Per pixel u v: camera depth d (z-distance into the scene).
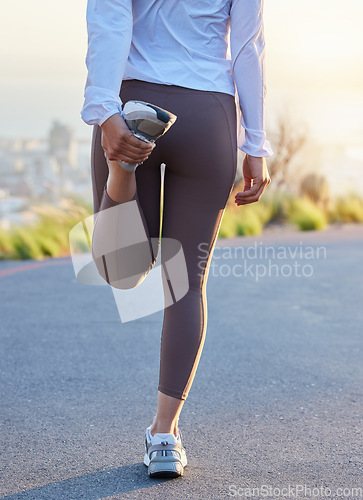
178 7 2.36
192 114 2.33
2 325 5.13
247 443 2.87
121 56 2.26
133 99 2.35
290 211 15.34
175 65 2.35
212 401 3.43
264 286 6.86
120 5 2.28
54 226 11.70
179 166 2.38
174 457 2.49
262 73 2.46
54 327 5.07
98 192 2.47
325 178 16.86
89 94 2.24
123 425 3.09
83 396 3.51
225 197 2.44
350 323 5.24
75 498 2.34
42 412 3.26
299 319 5.38
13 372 3.94
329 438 2.93
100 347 4.51
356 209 16.56
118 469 2.59
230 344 4.60
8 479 2.51
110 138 2.18
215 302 6.05
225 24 2.44
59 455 2.74
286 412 3.26
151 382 3.75
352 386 3.67
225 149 2.37
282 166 17.75
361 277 7.36
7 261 9.50
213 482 2.47
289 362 4.16
